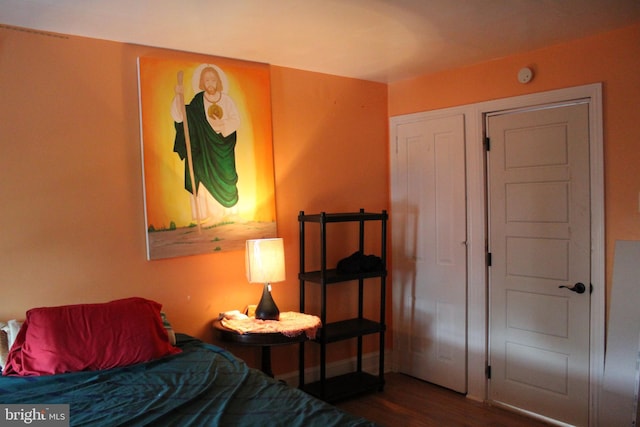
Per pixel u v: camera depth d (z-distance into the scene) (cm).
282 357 364
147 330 252
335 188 390
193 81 315
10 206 255
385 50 324
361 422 177
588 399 310
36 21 252
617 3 252
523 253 341
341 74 387
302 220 357
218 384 216
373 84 414
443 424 325
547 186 328
